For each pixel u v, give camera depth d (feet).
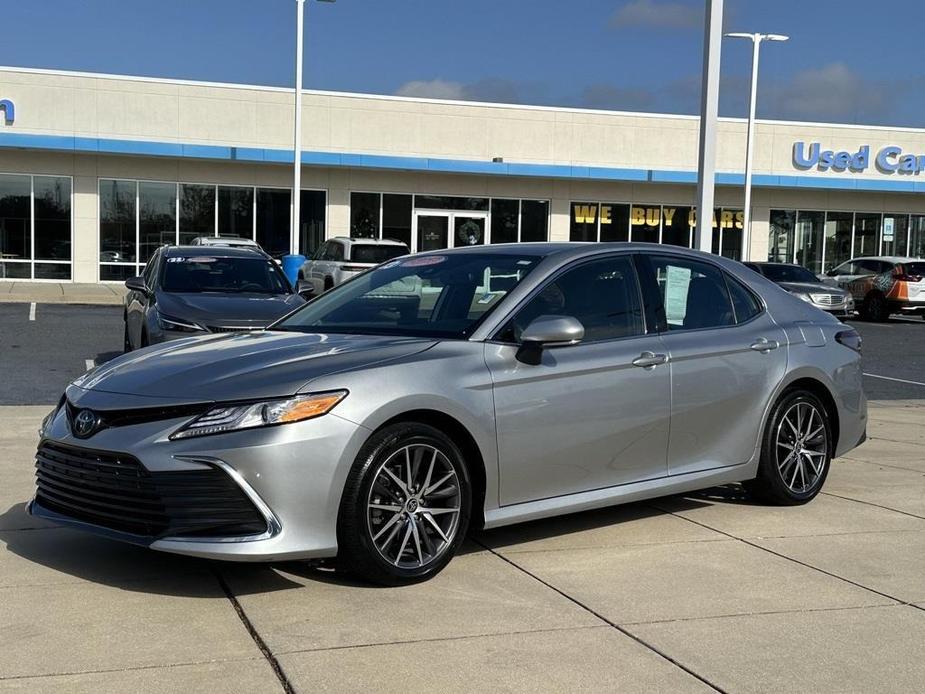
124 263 96.27
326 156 97.04
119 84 94.12
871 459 25.80
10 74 91.30
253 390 13.94
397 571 14.57
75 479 14.78
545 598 14.42
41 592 14.30
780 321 20.44
